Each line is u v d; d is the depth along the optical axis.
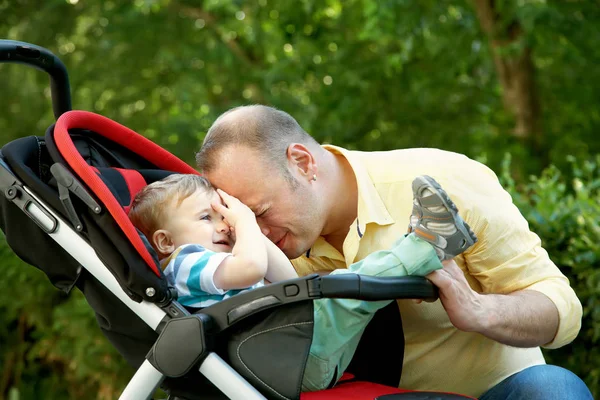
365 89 10.90
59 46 12.15
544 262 2.67
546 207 4.30
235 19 11.71
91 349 5.67
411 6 9.69
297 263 3.01
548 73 10.98
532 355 2.85
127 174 2.80
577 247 4.05
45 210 2.39
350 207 2.83
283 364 2.16
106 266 2.32
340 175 2.84
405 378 2.82
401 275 2.26
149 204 2.66
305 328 2.16
